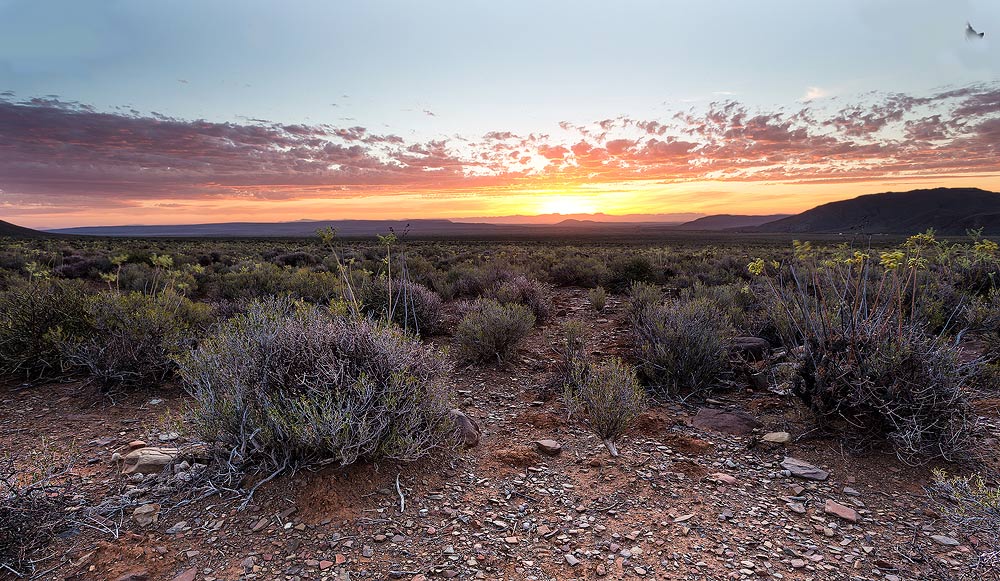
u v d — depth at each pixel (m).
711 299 9.17
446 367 4.84
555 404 5.38
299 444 3.51
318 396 3.66
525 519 3.27
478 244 67.94
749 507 3.43
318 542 2.94
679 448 4.35
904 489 3.61
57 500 3.11
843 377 4.36
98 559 2.78
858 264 5.12
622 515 3.33
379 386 3.93
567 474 3.90
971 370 4.35
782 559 2.87
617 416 4.30
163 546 2.90
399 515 3.26
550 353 7.33
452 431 4.33
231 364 3.88
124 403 5.12
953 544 2.96
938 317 6.53
